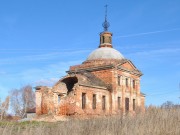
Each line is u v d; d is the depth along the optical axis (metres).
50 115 46.00
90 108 47.69
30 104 86.62
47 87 48.91
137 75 58.66
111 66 52.66
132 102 56.31
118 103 53.12
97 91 49.69
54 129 18.91
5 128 18.31
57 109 48.16
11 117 56.47
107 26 61.72
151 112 23.06
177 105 24.83
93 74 54.59
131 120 20.52
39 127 18.73
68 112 46.69
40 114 48.28
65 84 50.69
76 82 50.78
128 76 56.31
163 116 20.91
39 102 48.94
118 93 53.03
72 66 58.12
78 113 45.44
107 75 53.06
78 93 46.16
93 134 17.78
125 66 55.75
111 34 61.72
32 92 88.06
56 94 49.06
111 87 52.12
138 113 23.23
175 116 20.98
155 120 19.91
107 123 19.73
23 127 20.53
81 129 18.53
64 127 19.14
